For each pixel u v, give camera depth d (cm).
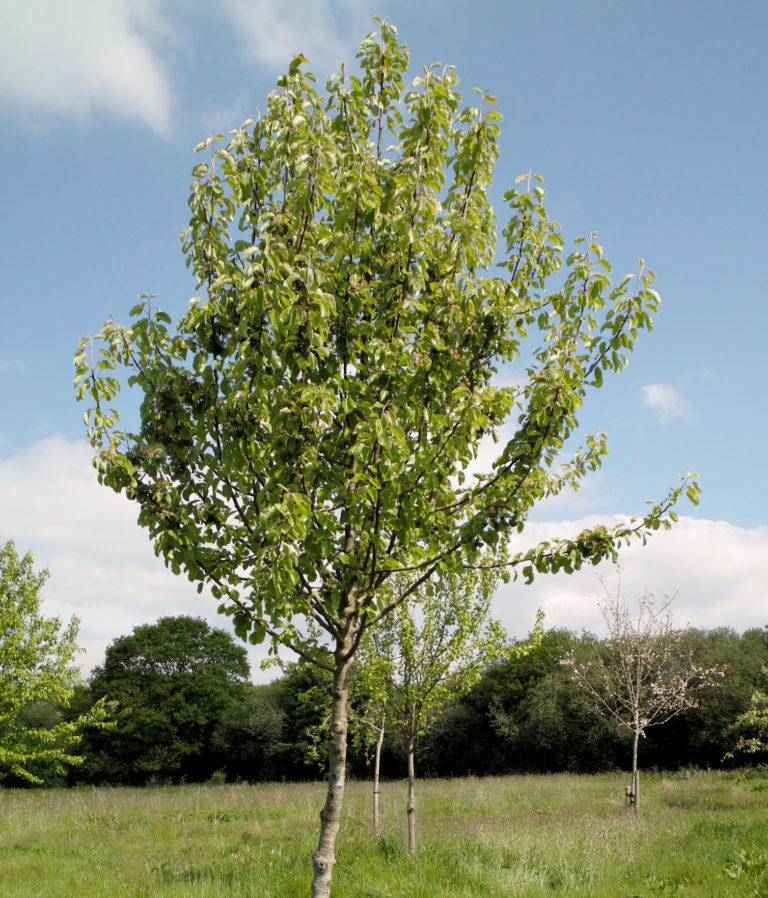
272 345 400
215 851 1030
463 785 2183
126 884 780
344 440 424
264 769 3741
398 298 443
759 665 2497
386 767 3444
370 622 454
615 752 2944
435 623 1043
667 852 864
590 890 675
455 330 458
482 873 735
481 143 450
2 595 1527
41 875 888
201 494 421
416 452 429
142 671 4175
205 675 4178
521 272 503
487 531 414
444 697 1075
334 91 463
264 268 382
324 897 418
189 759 4091
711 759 2573
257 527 376
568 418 408
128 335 416
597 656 2833
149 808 1722
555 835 984
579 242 446
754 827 1002
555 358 420
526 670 3491
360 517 414
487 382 483
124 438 420
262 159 446
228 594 408
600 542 435
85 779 3878
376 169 454
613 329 432
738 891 646
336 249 425
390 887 677
